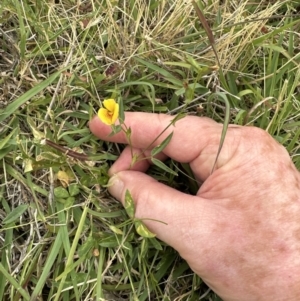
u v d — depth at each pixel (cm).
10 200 18
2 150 18
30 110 18
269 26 22
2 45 19
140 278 18
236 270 16
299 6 23
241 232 16
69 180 18
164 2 20
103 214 18
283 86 19
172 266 19
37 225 18
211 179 17
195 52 20
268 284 16
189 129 17
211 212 16
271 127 20
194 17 21
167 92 20
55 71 19
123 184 18
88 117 19
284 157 17
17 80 19
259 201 16
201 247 16
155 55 20
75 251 18
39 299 17
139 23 20
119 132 18
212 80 20
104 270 18
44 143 17
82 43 19
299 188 16
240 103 21
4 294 17
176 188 19
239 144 17
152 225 17
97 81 19
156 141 18
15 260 18
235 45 21
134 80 19
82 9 20
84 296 18
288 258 16
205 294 19
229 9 22
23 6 19
